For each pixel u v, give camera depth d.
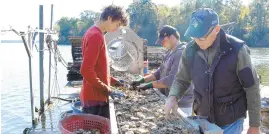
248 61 2.77
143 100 4.41
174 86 3.37
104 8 4.15
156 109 3.95
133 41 8.49
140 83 5.31
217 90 2.94
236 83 2.90
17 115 8.52
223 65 2.83
